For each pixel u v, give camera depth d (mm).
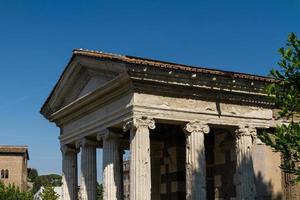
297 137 16438
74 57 29953
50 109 35750
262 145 28688
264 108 28969
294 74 17141
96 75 29312
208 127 27016
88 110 30750
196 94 26891
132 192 24922
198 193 26188
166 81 25672
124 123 26141
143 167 24984
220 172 30375
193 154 26438
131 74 24750
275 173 28953
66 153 34812
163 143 34594
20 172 102125
